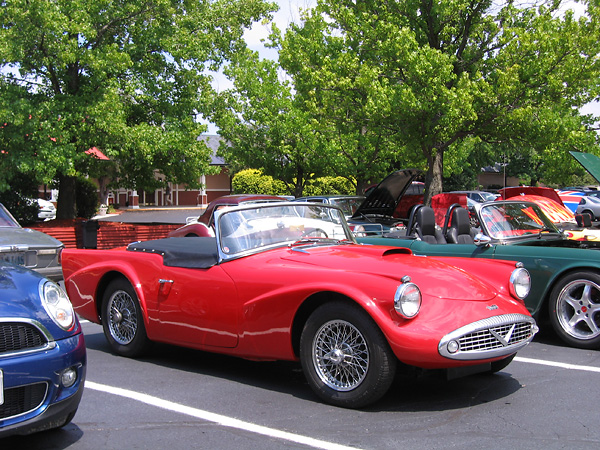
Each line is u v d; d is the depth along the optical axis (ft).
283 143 69.36
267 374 17.44
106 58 52.13
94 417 13.75
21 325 11.25
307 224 18.25
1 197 61.87
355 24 50.55
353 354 14.01
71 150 50.16
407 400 14.79
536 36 43.60
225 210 17.13
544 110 44.75
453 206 26.73
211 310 16.56
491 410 13.94
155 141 54.39
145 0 55.06
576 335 20.45
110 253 20.04
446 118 44.09
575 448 11.62
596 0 44.75
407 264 15.19
